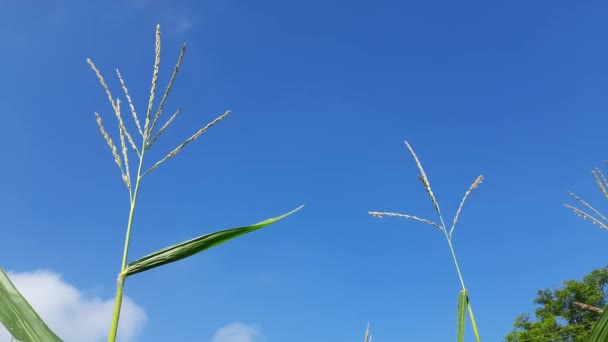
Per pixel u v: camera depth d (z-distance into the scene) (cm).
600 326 114
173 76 122
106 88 119
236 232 120
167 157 117
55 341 101
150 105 120
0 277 104
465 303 176
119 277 105
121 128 117
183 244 114
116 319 100
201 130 120
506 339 1123
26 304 103
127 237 109
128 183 113
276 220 124
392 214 189
